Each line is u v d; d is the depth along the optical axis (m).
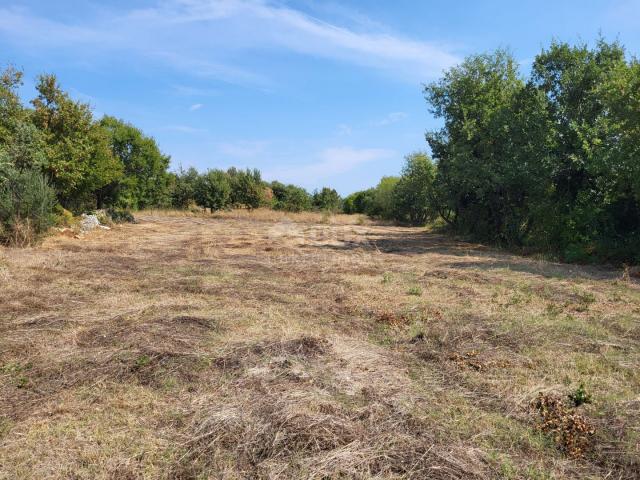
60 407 3.77
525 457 3.23
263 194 42.03
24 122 17.19
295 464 3.03
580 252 13.04
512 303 7.49
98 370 4.48
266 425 3.43
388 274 10.07
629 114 12.74
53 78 19.58
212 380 4.31
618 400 3.97
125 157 31.23
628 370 4.71
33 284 8.33
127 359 4.71
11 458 3.08
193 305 7.06
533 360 4.96
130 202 31.86
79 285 8.41
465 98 20.59
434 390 4.23
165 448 3.23
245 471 3.00
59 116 19.42
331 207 47.31
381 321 6.46
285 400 3.81
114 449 3.21
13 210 14.02
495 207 18.89
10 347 5.07
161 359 4.72
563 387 4.25
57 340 5.35
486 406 3.96
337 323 6.36
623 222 13.75
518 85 19.78
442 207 25.58
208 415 3.63
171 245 15.86
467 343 5.49
